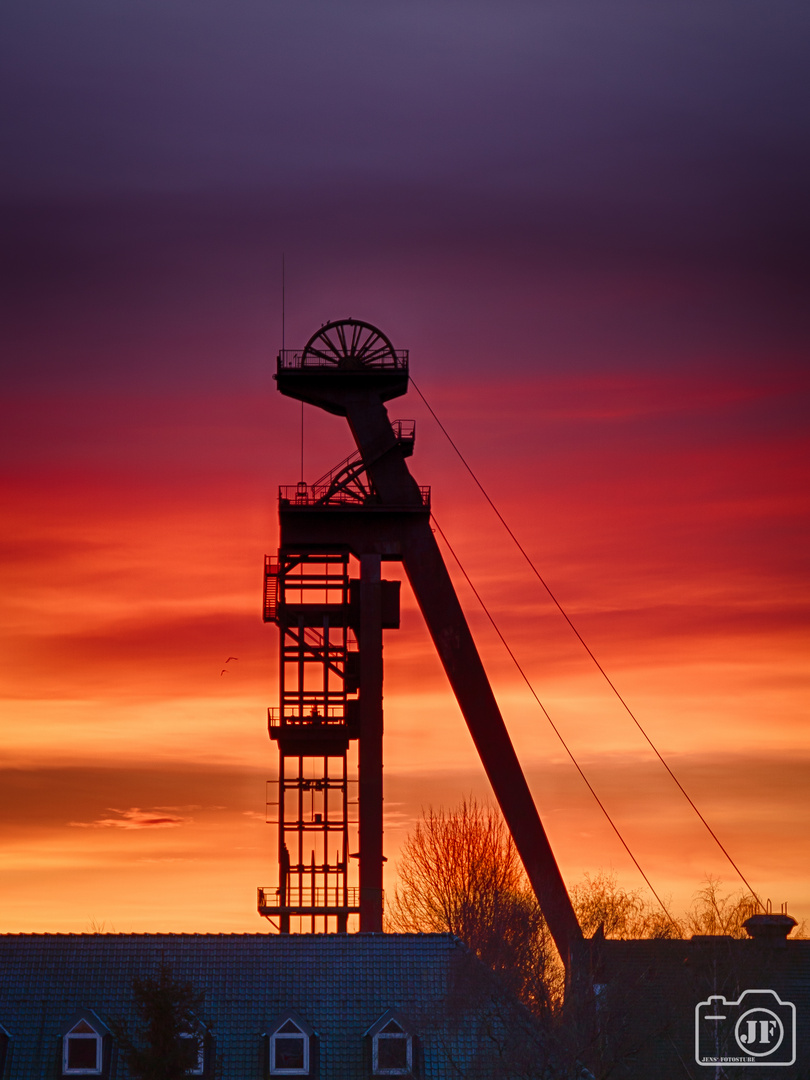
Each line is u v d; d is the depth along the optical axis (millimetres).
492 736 109938
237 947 76875
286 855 108438
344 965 76125
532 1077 70625
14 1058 73062
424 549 111812
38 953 76375
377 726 108562
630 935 95000
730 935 90500
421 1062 72438
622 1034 75188
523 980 84375
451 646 110625
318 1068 72688
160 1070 68875
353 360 114438
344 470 112812
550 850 108375
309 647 111812
